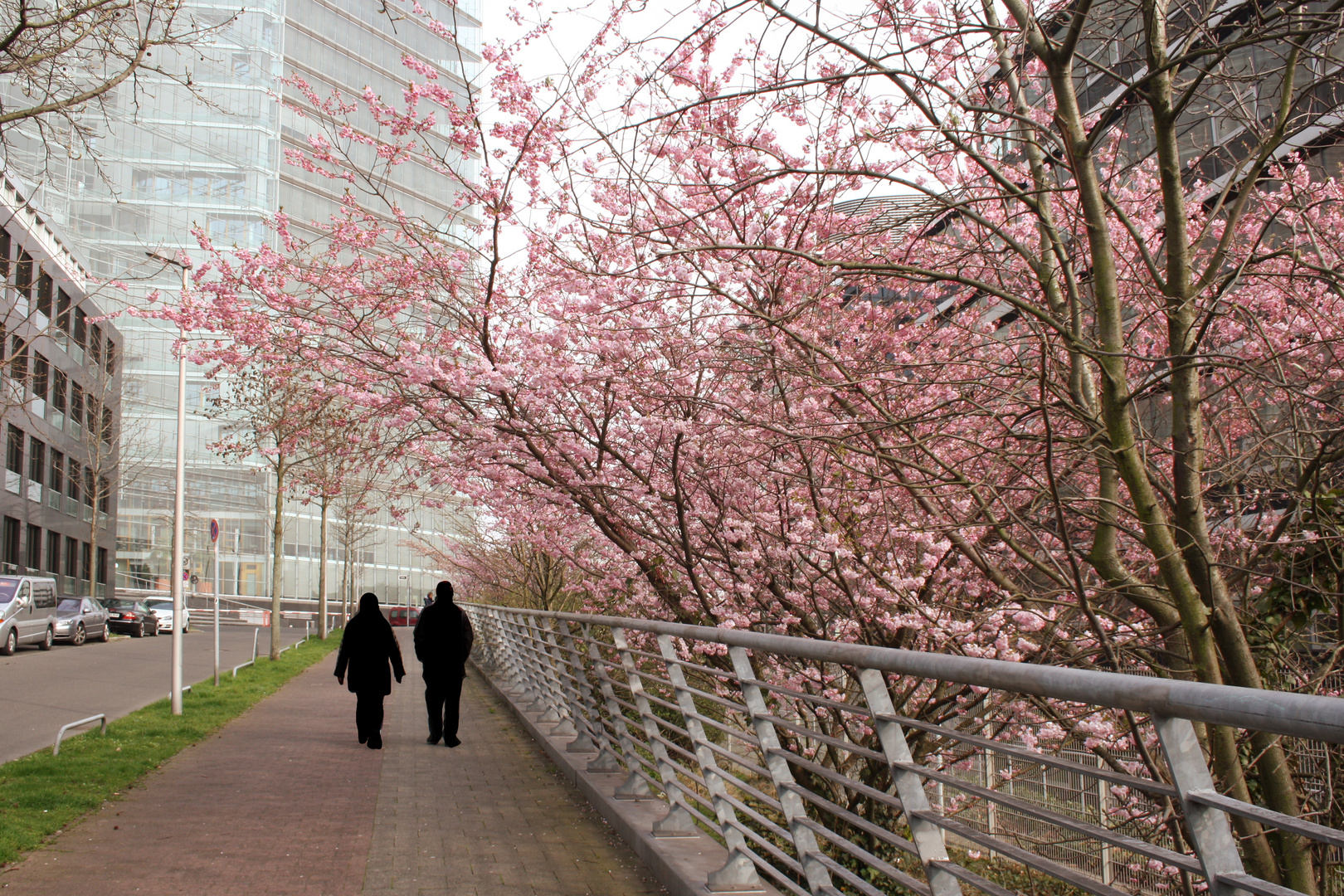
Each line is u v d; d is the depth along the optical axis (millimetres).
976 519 7156
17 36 7277
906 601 7926
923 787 3471
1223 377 7340
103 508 53594
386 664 11633
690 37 6125
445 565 38312
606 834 7121
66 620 32719
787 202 8070
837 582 8359
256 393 18344
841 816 3979
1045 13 5770
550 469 9227
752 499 9227
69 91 8531
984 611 7930
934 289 8906
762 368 7848
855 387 6617
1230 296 6910
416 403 9539
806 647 3965
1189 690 2021
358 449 10484
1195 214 8312
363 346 9688
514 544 20062
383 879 5914
